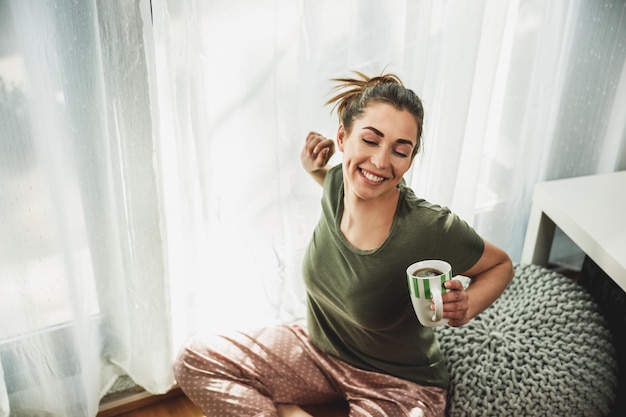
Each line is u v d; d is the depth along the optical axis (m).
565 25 1.83
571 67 1.94
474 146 1.86
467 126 1.83
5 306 1.52
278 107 1.60
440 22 1.64
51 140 1.38
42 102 1.34
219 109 1.55
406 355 1.57
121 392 1.81
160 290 1.61
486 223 2.09
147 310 1.63
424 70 1.65
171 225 1.66
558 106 2.00
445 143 1.77
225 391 1.59
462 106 1.71
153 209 1.51
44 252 1.47
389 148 1.28
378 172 1.29
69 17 1.33
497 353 1.67
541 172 2.11
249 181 1.66
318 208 1.78
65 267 1.49
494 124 1.93
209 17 1.43
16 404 1.66
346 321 1.56
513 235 2.16
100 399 1.75
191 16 1.40
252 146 1.62
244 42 1.49
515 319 1.76
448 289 1.25
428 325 1.29
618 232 1.67
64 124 1.42
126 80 1.37
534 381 1.59
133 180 1.47
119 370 1.79
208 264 1.71
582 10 1.85
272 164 1.65
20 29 1.26
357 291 1.41
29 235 1.45
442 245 1.35
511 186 2.02
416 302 1.26
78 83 1.39
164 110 1.51
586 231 1.67
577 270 2.33
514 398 1.58
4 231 1.43
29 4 1.27
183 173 1.53
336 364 1.66
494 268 1.45
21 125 1.33
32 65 1.30
